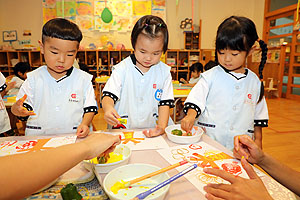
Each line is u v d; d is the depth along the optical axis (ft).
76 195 1.52
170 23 19.85
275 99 17.97
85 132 2.84
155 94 3.81
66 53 2.96
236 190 1.47
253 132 3.59
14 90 7.64
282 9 17.53
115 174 1.79
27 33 19.06
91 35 19.24
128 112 3.87
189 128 2.90
